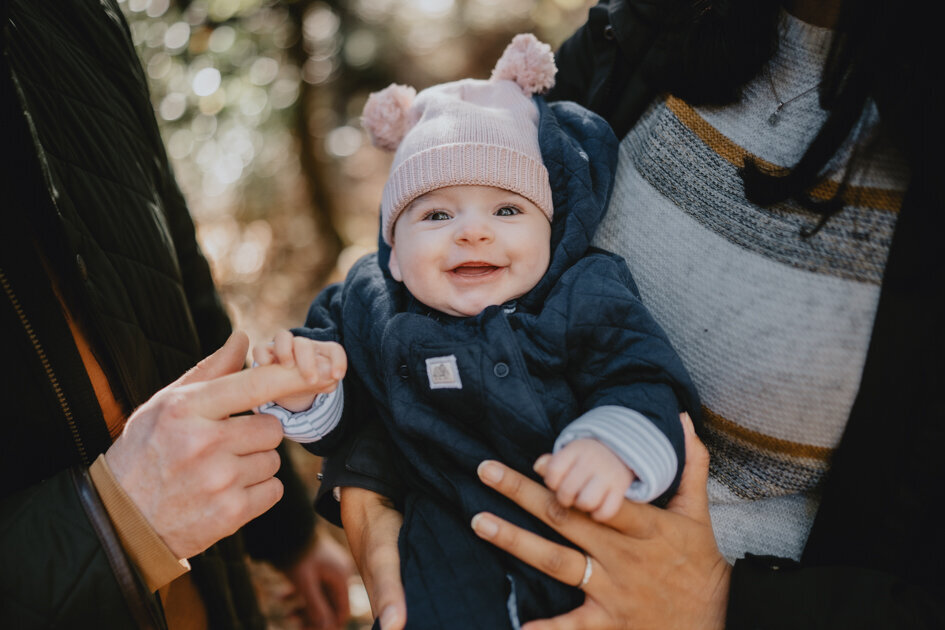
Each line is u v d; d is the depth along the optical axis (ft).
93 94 4.29
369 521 4.14
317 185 19.63
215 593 4.65
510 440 3.81
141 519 3.28
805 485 4.10
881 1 3.51
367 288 4.57
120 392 3.94
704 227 4.14
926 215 3.60
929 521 3.52
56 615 3.14
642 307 3.87
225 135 15.11
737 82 4.09
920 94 3.47
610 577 3.59
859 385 3.78
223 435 3.30
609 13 4.75
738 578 3.76
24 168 3.37
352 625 7.46
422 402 4.00
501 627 3.59
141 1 13.28
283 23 18.03
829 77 3.83
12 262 3.33
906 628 3.42
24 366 3.41
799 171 3.81
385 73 21.98
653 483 3.29
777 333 3.93
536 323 3.93
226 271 16.92
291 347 3.30
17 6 3.95
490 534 3.53
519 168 4.14
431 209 4.22
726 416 4.13
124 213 4.23
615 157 4.42
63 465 3.59
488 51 22.40
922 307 3.60
